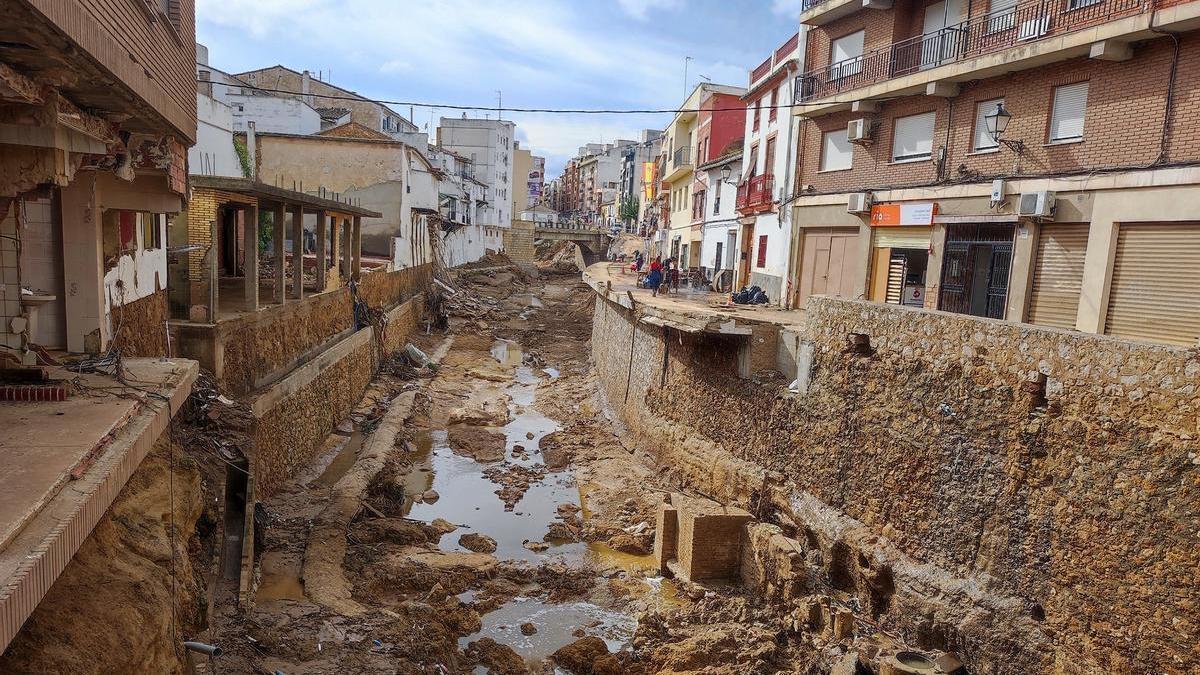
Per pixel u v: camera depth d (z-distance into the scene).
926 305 17.95
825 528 13.31
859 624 11.72
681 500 14.91
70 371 8.41
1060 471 9.45
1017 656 9.61
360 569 13.03
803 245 23.25
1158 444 8.34
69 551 4.65
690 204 40.66
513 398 28.83
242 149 34.75
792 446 14.91
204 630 8.74
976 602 10.29
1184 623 7.99
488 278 58.94
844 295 21.39
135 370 8.81
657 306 20.55
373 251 35.38
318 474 17.86
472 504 17.67
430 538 15.38
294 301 19.27
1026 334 10.07
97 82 6.61
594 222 115.50
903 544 11.86
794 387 15.23
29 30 5.07
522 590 13.45
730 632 11.70
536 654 11.49
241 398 14.91
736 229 30.34
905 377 12.18
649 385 21.69
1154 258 12.93
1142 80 13.23
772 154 26.16
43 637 5.21
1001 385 10.41
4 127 6.23
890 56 19.30
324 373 20.30
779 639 11.78
